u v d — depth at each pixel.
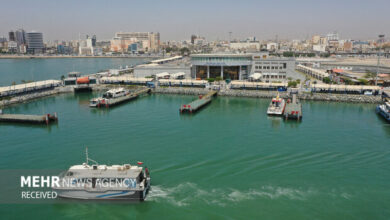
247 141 80.94
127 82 186.38
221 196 50.69
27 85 160.38
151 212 47.28
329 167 62.03
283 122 102.81
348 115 112.44
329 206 47.81
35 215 47.53
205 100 139.12
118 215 47.09
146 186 51.56
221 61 187.88
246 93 155.88
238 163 64.38
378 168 61.53
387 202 48.75
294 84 160.62
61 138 85.12
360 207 47.56
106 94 147.12
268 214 45.91
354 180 56.03
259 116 112.44
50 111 122.62
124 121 104.25
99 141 81.75
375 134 87.25
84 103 140.25
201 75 199.75
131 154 71.19
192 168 61.91
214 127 96.25
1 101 133.50
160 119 107.31
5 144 80.75
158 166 63.28
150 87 174.88
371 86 145.75
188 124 100.00
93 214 47.56
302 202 48.84
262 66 195.75
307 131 90.94
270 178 56.88
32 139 84.88
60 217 47.09
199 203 48.91
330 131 90.75
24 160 68.94
